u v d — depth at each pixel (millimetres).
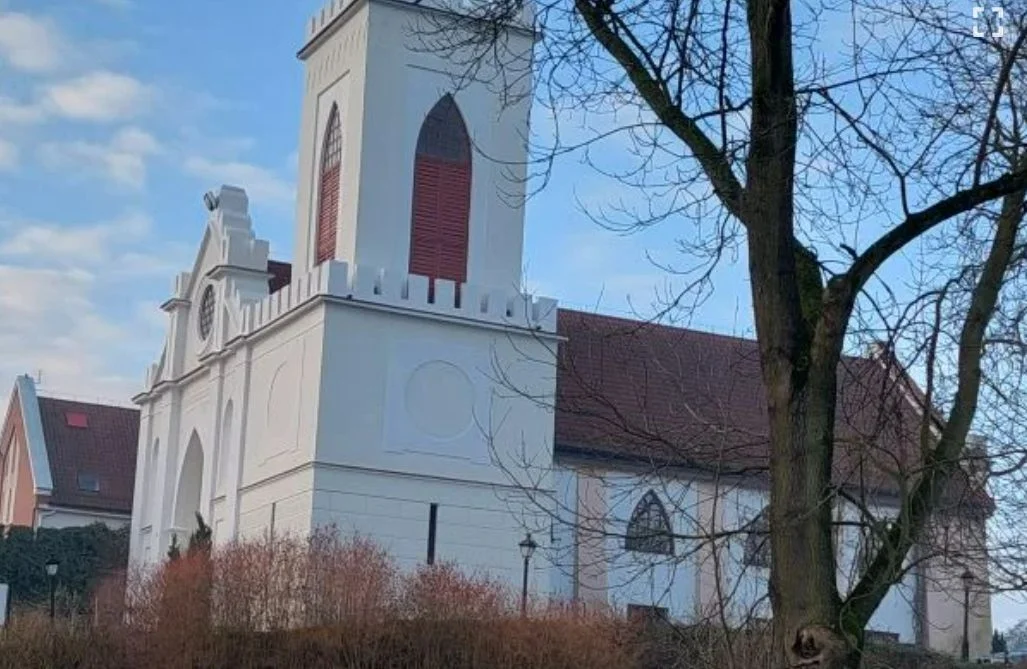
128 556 74812
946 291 9578
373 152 56188
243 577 45812
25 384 97438
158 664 44656
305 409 53844
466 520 53906
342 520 52312
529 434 54906
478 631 43031
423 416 54188
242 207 65188
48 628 46281
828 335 8672
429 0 54406
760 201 8859
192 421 66000
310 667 43312
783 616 8500
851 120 9461
